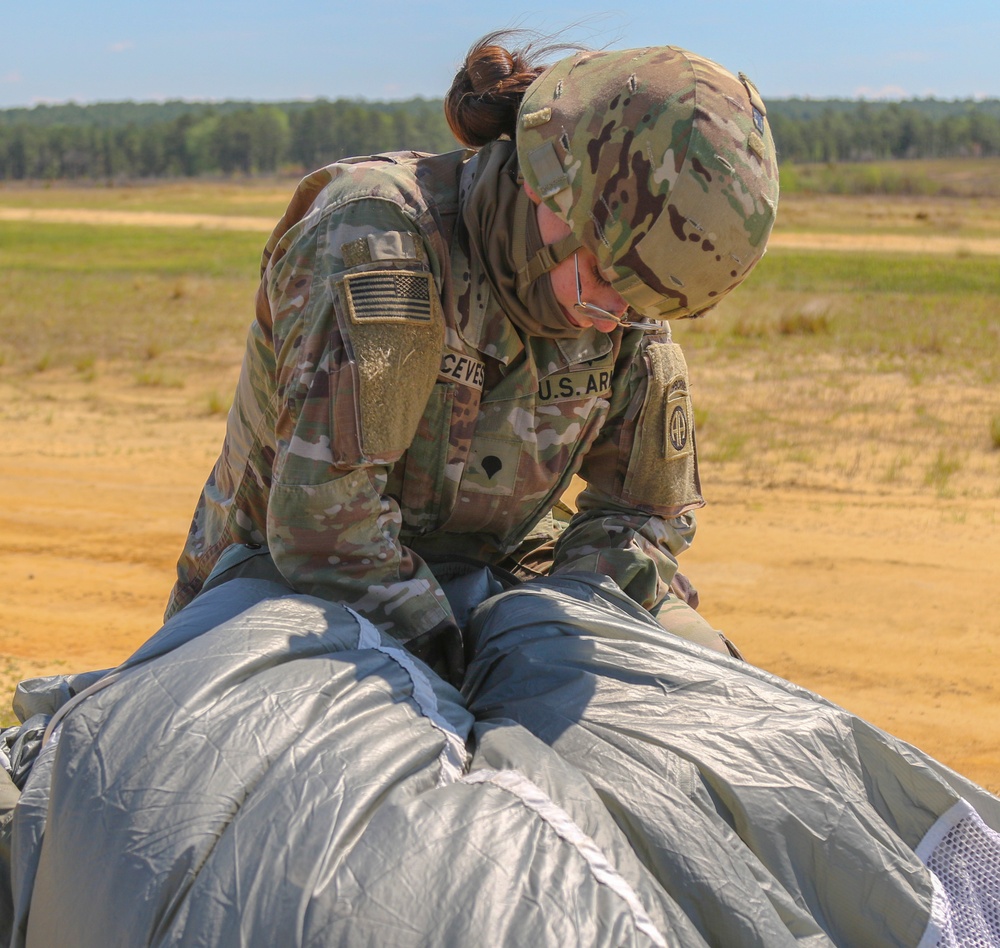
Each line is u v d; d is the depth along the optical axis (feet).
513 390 5.83
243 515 6.39
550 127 5.08
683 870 4.38
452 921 3.77
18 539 20.57
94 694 4.99
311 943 3.75
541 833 4.12
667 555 6.72
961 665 14.74
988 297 64.13
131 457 27.17
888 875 4.70
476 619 5.96
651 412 6.43
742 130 4.95
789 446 27.50
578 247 5.26
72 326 50.67
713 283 5.07
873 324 50.65
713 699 5.19
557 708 5.12
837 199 253.24
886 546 19.81
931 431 29.17
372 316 5.23
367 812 4.12
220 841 4.06
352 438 5.28
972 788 5.26
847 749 5.08
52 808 4.49
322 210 5.51
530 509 6.42
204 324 51.75
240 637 4.87
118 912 4.04
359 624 5.21
